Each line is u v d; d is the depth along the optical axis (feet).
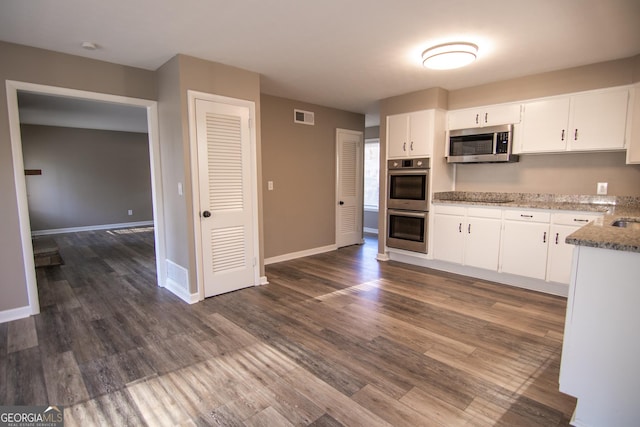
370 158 24.21
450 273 13.66
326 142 17.35
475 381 6.57
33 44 9.07
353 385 6.46
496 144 12.50
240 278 11.84
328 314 9.72
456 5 7.11
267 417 5.61
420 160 13.94
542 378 6.67
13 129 9.04
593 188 11.56
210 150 10.72
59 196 23.90
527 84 11.91
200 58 10.27
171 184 11.14
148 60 10.43
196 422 5.51
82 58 10.02
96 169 25.30
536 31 8.36
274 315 9.68
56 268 14.78
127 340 8.26
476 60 10.40
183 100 10.05
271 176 15.17
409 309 10.03
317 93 14.46
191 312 9.93
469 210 12.69
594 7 7.14
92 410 5.81
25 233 9.44
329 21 7.86
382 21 7.86
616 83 10.29
